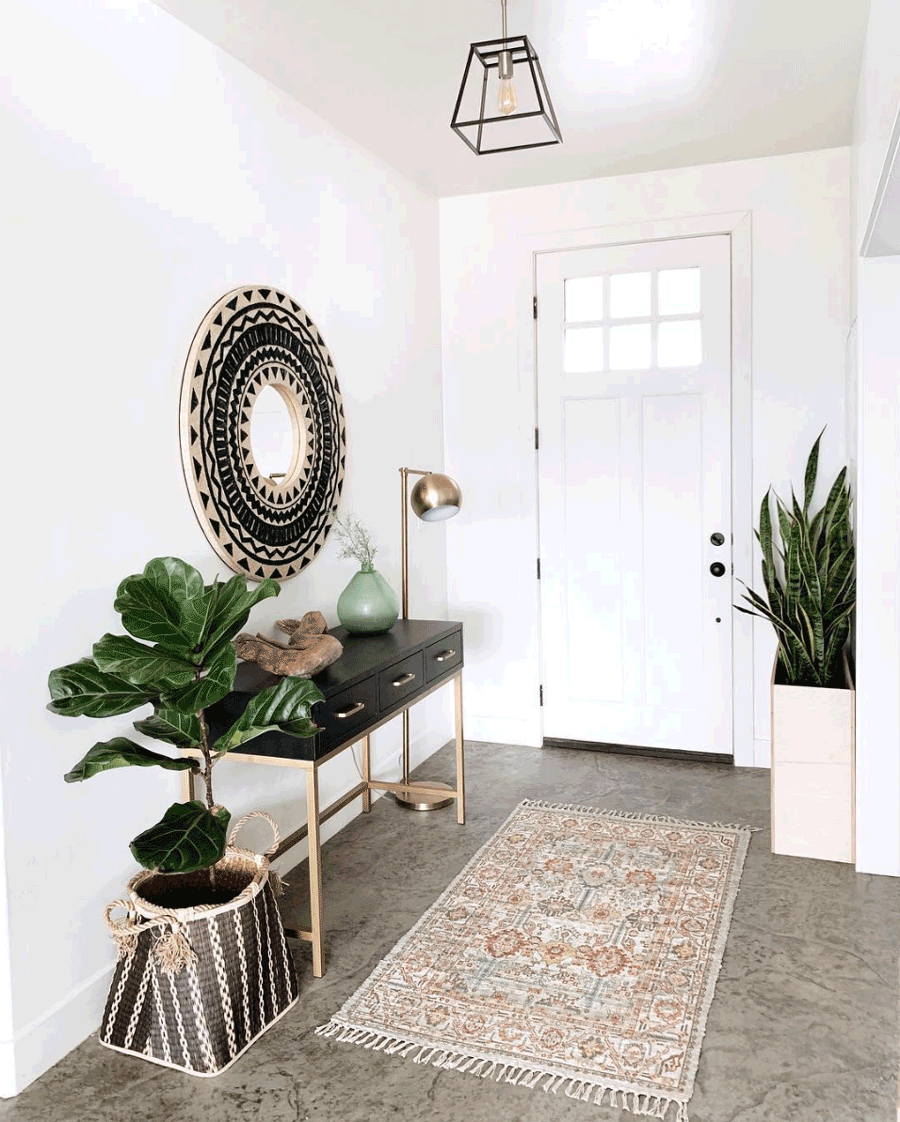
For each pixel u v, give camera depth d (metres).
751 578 3.84
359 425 3.49
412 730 3.99
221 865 2.32
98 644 1.95
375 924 2.62
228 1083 1.97
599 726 4.18
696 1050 2.01
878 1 2.14
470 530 4.29
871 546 2.76
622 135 3.36
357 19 2.44
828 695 2.89
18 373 1.97
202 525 2.56
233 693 2.35
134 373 2.31
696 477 3.89
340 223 3.31
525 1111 1.85
